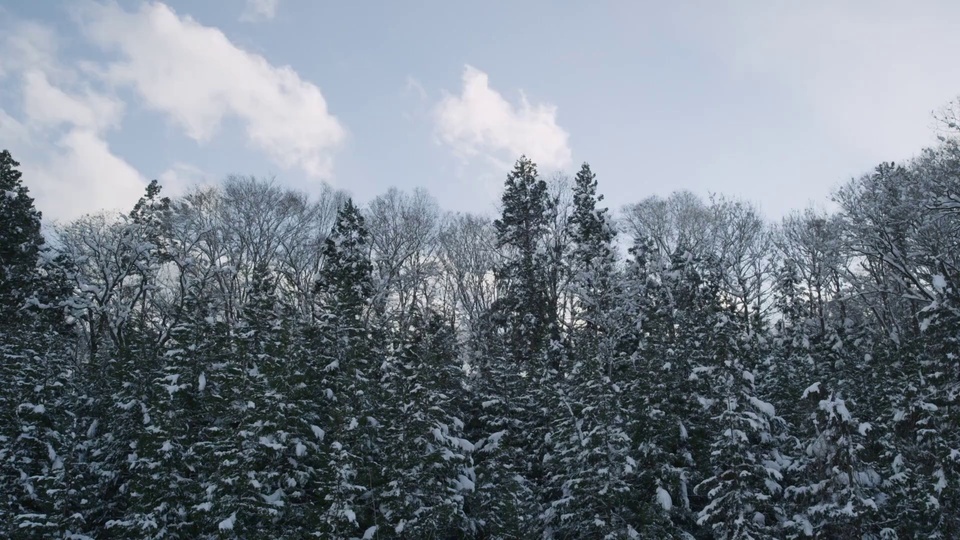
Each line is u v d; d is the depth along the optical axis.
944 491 24.33
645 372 29.03
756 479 25.81
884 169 36.72
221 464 23.00
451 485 26.17
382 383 28.19
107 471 25.72
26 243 35.59
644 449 27.55
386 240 49.66
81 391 29.17
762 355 35.09
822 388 25.23
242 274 46.12
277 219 47.69
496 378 32.66
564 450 27.19
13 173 36.59
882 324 42.22
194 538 23.88
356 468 24.47
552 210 46.53
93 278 39.91
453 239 52.59
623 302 37.16
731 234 48.81
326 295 34.38
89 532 24.73
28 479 24.64
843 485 23.38
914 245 34.97
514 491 26.42
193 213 45.47
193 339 27.02
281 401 24.27
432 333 34.59
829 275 44.69
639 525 25.80
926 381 26.91
